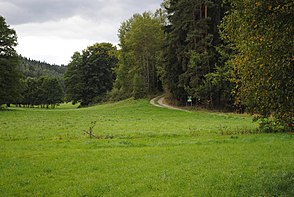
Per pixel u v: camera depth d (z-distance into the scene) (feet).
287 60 28.71
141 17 263.08
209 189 34.06
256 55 30.68
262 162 46.78
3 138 85.20
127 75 297.12
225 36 38.34
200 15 180.96
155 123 123.24
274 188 32.94
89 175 42.83
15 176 42.93
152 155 55.98
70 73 362.94
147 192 34.42
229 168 43.73
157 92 287.69
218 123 116.78
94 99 347.36
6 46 229.25
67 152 61.21
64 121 139.13
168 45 201.46
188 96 195.42
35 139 82.94
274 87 30.66
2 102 225.97
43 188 37.24
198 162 48.37
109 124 121.60
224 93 160.04
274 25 28.99
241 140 71.82
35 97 378.32
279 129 85.10
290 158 49.03
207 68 175.32
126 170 44.91
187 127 105.70
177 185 36.40
